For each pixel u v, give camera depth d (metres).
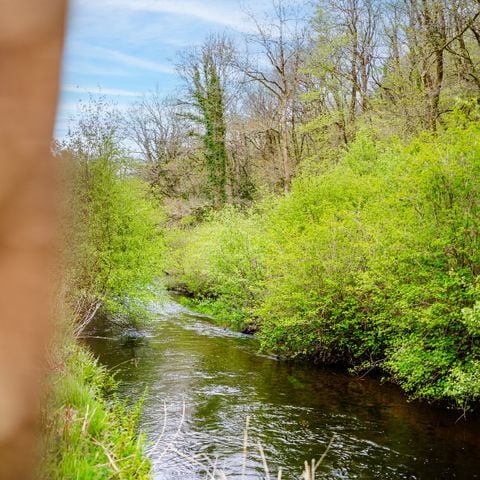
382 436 8.48
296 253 12.87
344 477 7.21
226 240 17.53
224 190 33.34
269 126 33.19
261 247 16.45
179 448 7.98
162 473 7.09
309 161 25.89
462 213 9.22
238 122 35.00
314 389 10.95
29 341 0.40
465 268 9.09
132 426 5.96
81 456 4.43
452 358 9.03
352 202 15.00
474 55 20.47
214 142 33.34
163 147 38.81
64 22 0.41
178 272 24.81
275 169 32.88
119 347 14.35
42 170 0.41
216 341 15.30
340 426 8.95
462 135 9.68
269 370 12.33
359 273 11.05
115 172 15.02
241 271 17.16
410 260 9.95
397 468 7.43
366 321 11.82
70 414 4.96
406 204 10.20
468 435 8.38
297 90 32.06
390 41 26.16
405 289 9.70
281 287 13.08
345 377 11.80
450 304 9.13
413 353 9.50
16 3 0.39
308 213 16.20
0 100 0.39
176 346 14.60
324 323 12.67
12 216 0.40
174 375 11.77
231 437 8.49
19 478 0.39
